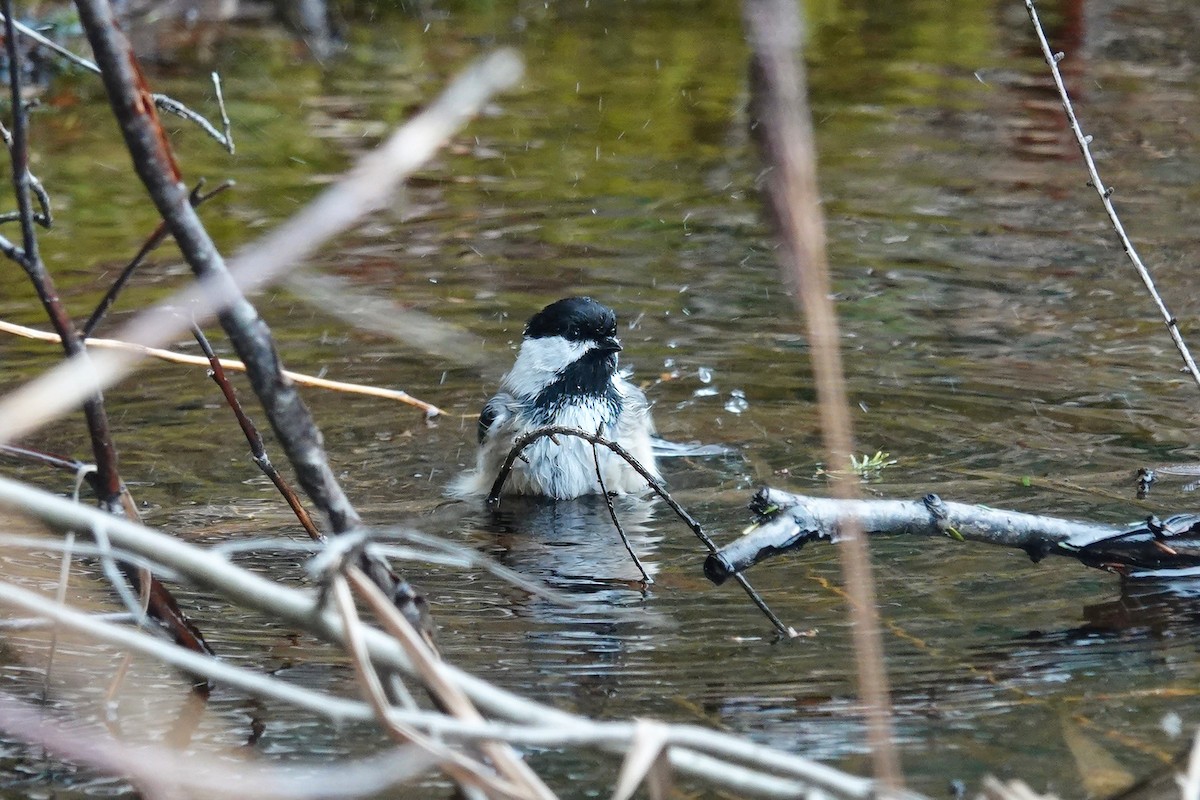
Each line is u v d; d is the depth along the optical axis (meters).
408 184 18.23
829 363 3.72
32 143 19.50
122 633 4.29
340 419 11.87
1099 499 9.48
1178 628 7.52
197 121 6.67
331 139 19.50
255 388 5.21
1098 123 20.34
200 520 9.48
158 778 4.59
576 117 21.25
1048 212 16.69
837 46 25.38
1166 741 6.22
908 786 5.86
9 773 6.03
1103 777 5.90
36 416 3.37
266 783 4.52
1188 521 8.15
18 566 8.45
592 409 10.65
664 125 20.86
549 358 10.73
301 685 6.93
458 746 5.61
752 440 11.21
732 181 18.22
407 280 14.66
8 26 5.96
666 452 11.10
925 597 8.04
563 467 10.52
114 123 20.56
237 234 15.47
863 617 4.06
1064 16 27.22
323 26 26.36
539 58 24.80
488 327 13.42
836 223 16.36
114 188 17.69
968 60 24.12
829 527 7.80
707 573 7.66
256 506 9.81
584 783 5.98
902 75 23.19
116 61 4.67
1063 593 8.06
